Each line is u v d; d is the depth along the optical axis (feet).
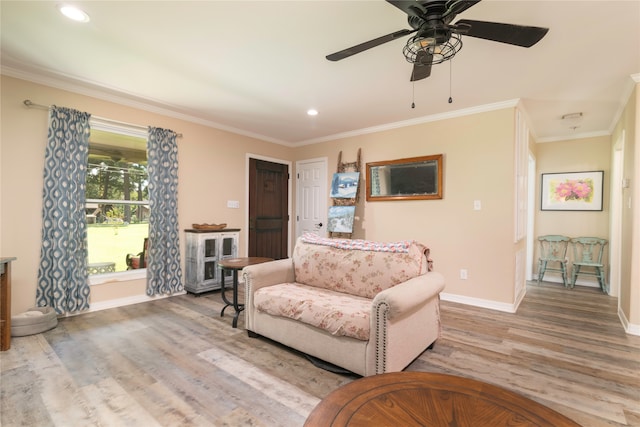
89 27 7.08
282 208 18.06
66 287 10.02
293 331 7.61
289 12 6.49
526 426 2.99
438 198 12.91
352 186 15.34
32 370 6.81
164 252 12.41
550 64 8.54
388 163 14.35
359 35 7.35
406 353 6.75
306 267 9.45
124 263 11.90
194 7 6.35
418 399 3.43
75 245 10.18
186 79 9.82
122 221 11.84
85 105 10.68
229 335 8.89
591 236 15.44
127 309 11.12
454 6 5.02
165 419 5.27
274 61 8.61
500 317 10.66
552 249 16.26
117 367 6.98
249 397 5.93
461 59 8.27
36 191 9.63
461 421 3.06
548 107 12.02
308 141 17.85
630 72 8.96
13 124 9.27
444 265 12.80
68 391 6.03
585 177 15.57
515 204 11.46
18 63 8.84
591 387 6.36
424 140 13.41
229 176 15.24
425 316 7.63
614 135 13.73
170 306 11.52
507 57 8.16
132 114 11.82
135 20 6.81
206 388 6.21
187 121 13.51
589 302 12.57
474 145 12.12
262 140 16.90
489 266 11.76
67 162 10.02
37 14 6.60
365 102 11.69
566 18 6.51
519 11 6.35
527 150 13.61
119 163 11.76
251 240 16.30
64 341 8.33
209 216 14.33
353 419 3.08
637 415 5.49
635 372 6.95
